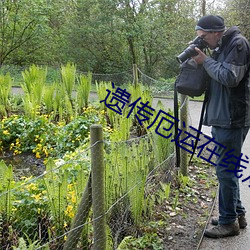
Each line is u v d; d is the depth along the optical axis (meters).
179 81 3.20
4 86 6.92
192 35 17.89
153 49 17.42
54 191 2.87
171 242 3.25
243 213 3.49
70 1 17.89
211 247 3.23
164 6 17.55
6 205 2.86
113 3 16.23
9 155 5.36
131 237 3.10
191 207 3.93
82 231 2.64
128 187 3.17
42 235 2.93
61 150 5.27
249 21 14.61
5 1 15.74
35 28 16.41
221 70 2.79
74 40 17.55
